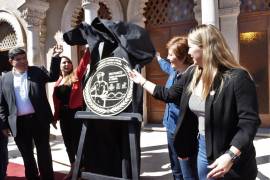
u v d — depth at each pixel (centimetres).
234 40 693
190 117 225
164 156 555
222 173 181
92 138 340
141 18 823
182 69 312
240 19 727
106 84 316
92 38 349
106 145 343
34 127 417
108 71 319
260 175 406
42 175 428
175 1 816
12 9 987
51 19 923
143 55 323
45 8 898
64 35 359
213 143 195
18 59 411
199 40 198
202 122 208
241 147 180
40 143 421
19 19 978
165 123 345
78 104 442
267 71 707
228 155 181
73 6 884
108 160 344
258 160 471
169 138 341
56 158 591
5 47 1036
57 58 427
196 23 783
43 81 427
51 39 928
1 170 418
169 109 337
